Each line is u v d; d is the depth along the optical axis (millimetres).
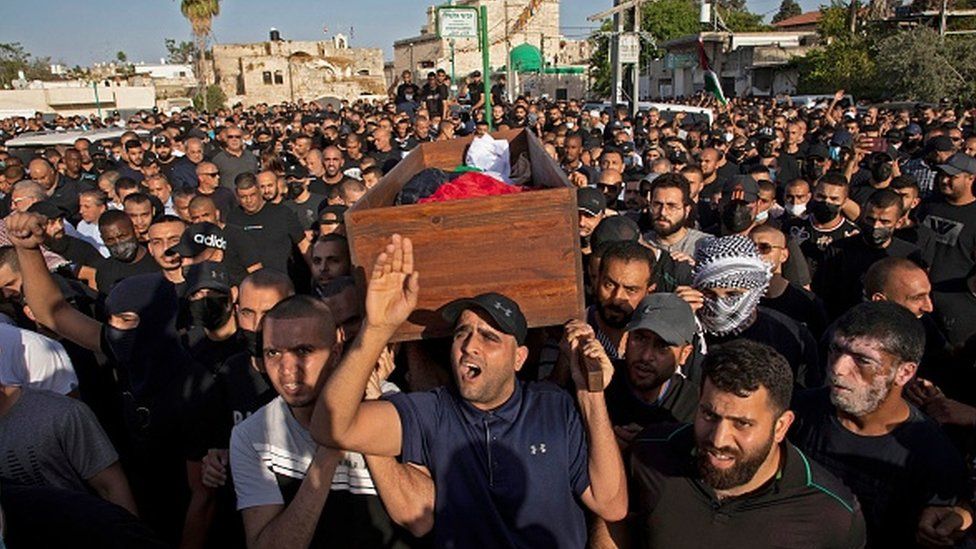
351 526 2646
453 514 2467
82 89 42469
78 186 9422
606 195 7148
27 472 2812
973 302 4211
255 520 2621
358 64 53406
